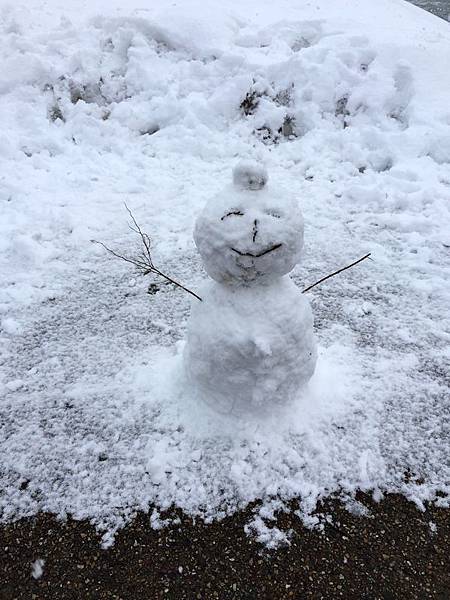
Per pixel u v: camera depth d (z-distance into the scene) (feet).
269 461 3.88
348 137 8.15
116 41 9.57
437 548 3.45
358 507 3.65
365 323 5.24
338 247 6.33
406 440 4.10
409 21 11.25
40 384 4.59
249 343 3.47
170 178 7.61
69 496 3.72
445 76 8.89
